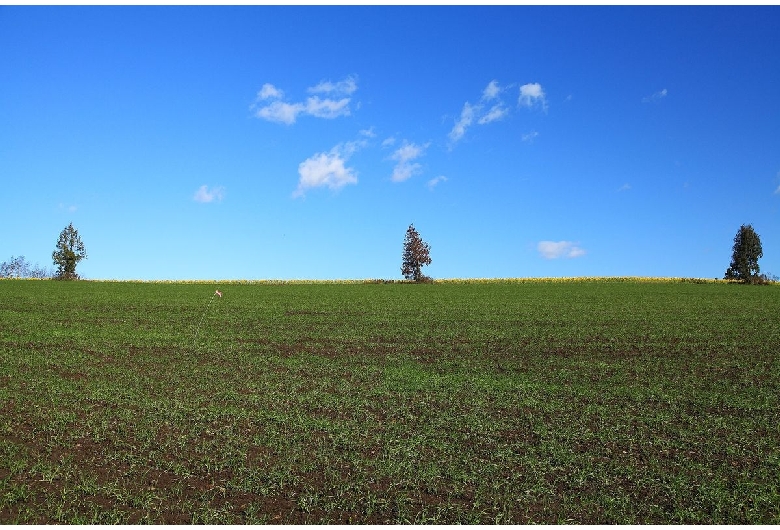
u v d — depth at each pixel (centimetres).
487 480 1170
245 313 3997
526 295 5506
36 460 1254
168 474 1181
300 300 4912
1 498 1054
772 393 1912
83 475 1167
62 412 1608
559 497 1100
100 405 1697
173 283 7025
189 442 1377
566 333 3169
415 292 5866
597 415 1650
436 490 1123
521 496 1095
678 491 1124
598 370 2269
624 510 1050
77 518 987
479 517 1018
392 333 3172
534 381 2075
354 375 2153
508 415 1641
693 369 2292
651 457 1309
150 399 1772
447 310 4216
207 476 1172
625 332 3200
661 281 8069
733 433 1487
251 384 1992
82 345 2712
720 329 3303
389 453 1308
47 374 2112
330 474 1183
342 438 1406
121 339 2888
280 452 1309
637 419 1612
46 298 4728
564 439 1434
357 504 1065
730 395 1881
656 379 2116
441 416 1616
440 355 2578
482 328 3350
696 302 4794
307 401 1772
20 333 3016
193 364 2339
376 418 1597
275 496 1091
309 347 2762
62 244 8244
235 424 1519
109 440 1388
